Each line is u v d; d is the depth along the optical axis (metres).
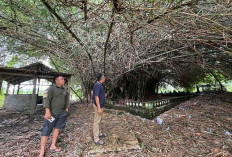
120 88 5.22
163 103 4.43
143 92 5.12
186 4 1.23
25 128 2.85
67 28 1.73
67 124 3.04
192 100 5.55
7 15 1.91
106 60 3.46
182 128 2.61
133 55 2.89
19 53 3.63
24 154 1.77
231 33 1.28
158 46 2.89
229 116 3.21
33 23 1.83
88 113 4.08
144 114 3.62
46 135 1.75
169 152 1.79
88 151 1.81
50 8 1.26
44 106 1.75
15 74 3.81
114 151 1.82
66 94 2.05
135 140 2.11
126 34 2.21
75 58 3.57
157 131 2.52
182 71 5.66
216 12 1.22
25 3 1.68
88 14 1.46
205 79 7.65
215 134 2.28
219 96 5.79
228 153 1.70
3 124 3.13
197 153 1.75
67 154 1.77
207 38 1.61
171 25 1.41
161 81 7.95
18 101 4.85
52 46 2.81
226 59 3.78
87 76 4.70
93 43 2.68
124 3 1.17
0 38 2.69
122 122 3.07
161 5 1.27
